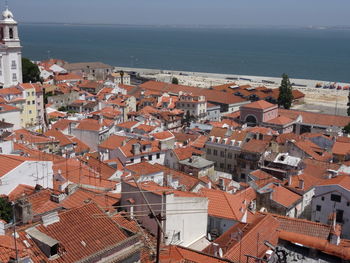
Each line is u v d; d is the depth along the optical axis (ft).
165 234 169.27
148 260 143.95
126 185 181.68
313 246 177.27
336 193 271.69
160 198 168.86
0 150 274.98
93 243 128.16
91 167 303.27
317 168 365.20
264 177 330.75
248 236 176.14
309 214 302.25
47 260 119.75
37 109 573.74
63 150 386.32
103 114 556.10
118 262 129.08
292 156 400.26
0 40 645.51
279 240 184.44
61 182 235.61
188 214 179.93
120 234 134.21
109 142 403.95
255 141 429.38
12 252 118.01
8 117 492.95
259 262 161.07
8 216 166.91
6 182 205.26
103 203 182.60
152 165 319.27
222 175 390.01
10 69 639.35
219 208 213.87
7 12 630.74
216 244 169.37
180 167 377.91
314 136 485.56
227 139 443.32
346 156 409.49
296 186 305.32
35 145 358.64
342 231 269.85
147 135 442.09
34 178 217.97
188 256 153.28
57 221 132.36
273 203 275.18
